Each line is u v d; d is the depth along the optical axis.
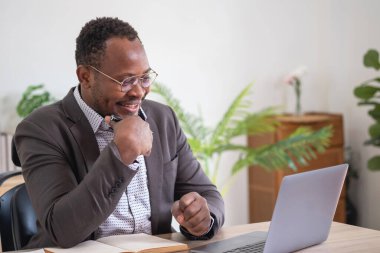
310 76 5.07
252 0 4.74
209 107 4.60
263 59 4.82
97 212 1.59
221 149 4.16
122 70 1.72
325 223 1.70
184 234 1.79
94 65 1.75
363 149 4.87
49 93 3.88
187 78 4.50
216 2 4.59
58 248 1.60
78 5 4.08
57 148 1.79
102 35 1.74
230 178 4.75
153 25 4.34
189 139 4.07
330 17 5.02
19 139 1.83
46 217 1.63
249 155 4.18
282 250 1.57
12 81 3.93
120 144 1.60
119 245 1.60
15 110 3.94
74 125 1.83
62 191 1.68
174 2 4.41
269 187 4.59
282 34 4.90
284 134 4.48
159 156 1.97
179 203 1.77
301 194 1.55
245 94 4.31
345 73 4.96
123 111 1.79
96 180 1.59
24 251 1.62
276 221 1.50
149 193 1.93
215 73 4.61
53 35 4.02
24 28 3.94
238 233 1.86
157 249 1.55
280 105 4.93
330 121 4.64
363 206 4.89
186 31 4.47
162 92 4.14
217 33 4.61
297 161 4.55
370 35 4.70
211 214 1.82
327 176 1.62
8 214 1.93
